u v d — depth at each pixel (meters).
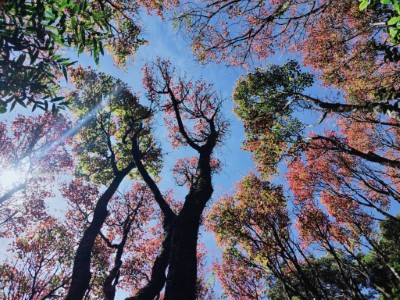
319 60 14.98
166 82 17.03
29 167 18.95
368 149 20.67
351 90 15.02
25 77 3.02
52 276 18.39
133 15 12.91
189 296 5.83
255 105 16.28
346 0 11.30
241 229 18.64
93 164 20.12
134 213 20.11
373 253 22.70
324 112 13.10
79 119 18.92
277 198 18.47
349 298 17.09
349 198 19.45
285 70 15.55
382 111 8.46
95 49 3.54
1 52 2.88
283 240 17.45
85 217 20.19
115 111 18.91
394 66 13.71
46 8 3.08
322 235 18.11
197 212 7.91
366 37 13.30
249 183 19.39
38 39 3.06
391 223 21.88
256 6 10.46
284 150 15.02
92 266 19.50
